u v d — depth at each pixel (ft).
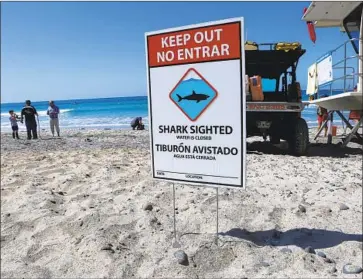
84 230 12.10
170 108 10.27
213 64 9.46
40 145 41.32
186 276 9.14
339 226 11.96
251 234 11.39
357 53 31.86
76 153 31.12
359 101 28.19
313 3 29.40
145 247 10.73
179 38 9.81
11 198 16.02
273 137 32.63
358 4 29.60
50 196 15.97
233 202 14.37
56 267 9.89
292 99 31.07
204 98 9.72
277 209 13.51
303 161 25.02
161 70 10.25
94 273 9.50
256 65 32.12
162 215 13.24
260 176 19.71
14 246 11.30
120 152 31.30
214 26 9.30
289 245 10.59
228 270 9.37
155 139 10.65
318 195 15.74
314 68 37.37
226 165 9.66
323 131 50.06
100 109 188.55
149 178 19.11
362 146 34.55
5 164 25.76
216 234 11.05
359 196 15.53
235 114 9.37
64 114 168.25
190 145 10.11
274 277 8.90
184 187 16.98
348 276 8.86
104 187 17.54
